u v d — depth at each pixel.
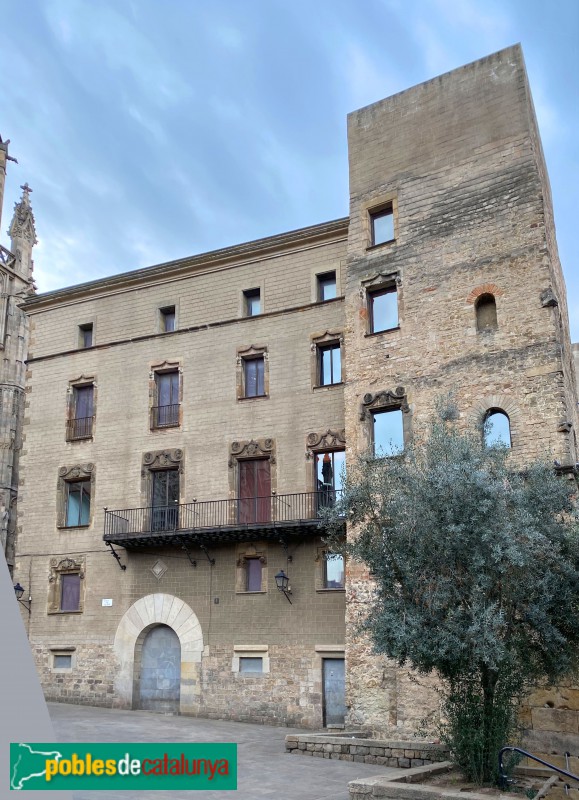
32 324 34.81
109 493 30.75
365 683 22.23
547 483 15.78
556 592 15.08
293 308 28.73
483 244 23.72
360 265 26.27
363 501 15.98
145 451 30.44
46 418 33.16
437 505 14.45
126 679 28.48
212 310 30.59
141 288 32.44
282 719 25.30
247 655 26.50
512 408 21.89
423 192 25.52
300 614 25.95
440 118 25.81
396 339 24.73
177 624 28.02
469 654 13.70
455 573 14.32
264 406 28.56
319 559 26.16
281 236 29.28
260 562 27.34
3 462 56.62
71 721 23.56
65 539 31.16
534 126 24.81
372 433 24.67
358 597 23.00
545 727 18.52
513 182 23.66
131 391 31.47
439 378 23.48
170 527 29.20
